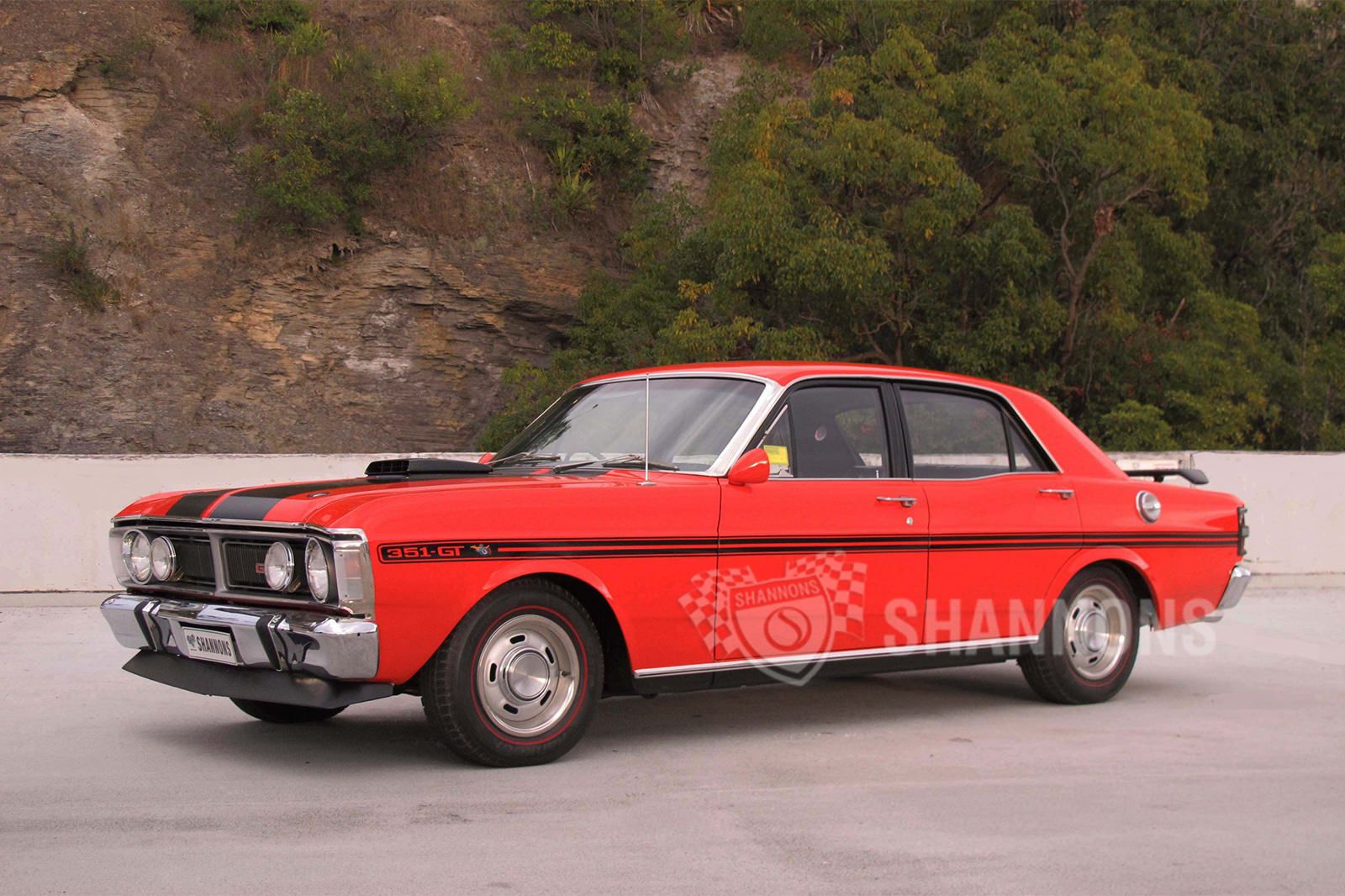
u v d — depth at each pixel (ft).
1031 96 73.20
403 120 93.04
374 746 18.12
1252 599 37.78
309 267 88.48
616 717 20.81
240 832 13.60
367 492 15.99
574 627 16.81
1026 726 20.15
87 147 86.89
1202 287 85.20
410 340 90.38
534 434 20.33
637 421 19.29
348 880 12.01
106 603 17.90
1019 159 72.64
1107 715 21.15
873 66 74.33
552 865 12.59
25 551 33.91
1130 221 81.30
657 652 17.22
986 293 76.18
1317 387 87.30
